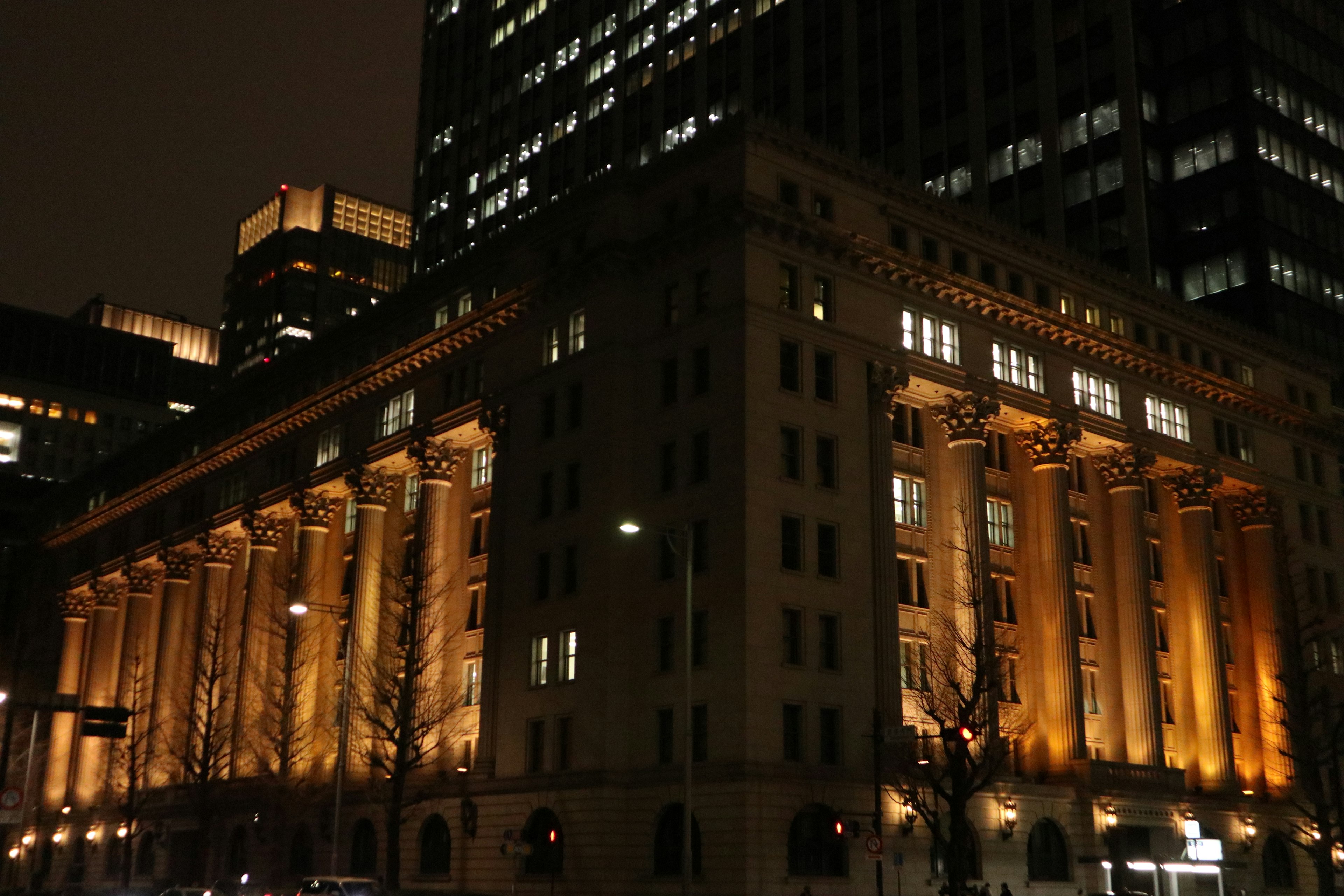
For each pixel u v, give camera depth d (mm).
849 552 55281
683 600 53656
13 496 143875
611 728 54031
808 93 104125
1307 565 79000
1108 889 57938
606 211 61156
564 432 60406
